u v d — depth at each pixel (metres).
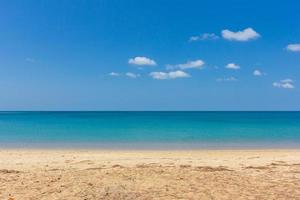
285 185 10.65
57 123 62.53
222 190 9.94
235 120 77.94
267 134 37.00
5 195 9.23
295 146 26.61
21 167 14.37
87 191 9.38
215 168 13.57
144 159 17.61
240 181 11.09
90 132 39.84
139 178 11.09
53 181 10.70
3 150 23.03
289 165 15.02
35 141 29.91
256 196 9.42
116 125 55.38
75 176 11.41
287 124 57.78
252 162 16.41
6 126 52.09
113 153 21.31
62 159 17.78
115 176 11.35
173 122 66.69
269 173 12.59
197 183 10.65
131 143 28.58
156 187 10.04
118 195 9.00
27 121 72.31
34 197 9.04
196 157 18.80
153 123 62.62
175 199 8.99
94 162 16.20
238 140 30.94
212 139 31.77
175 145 27.12
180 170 12.65
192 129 45.06
